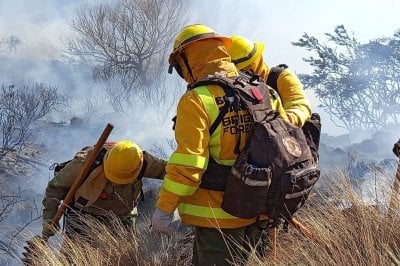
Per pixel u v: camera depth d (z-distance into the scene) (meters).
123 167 4.66
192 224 3.40
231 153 3.29
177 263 4.07
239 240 3.39
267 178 3.13
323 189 4.15
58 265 4.02
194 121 3.21
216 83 3.29
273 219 3.26
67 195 4.73
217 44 3.44
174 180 3.17
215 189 3.31
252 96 3.31
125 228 4.68
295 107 3.75
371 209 3.53
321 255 3.26
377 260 3.08
